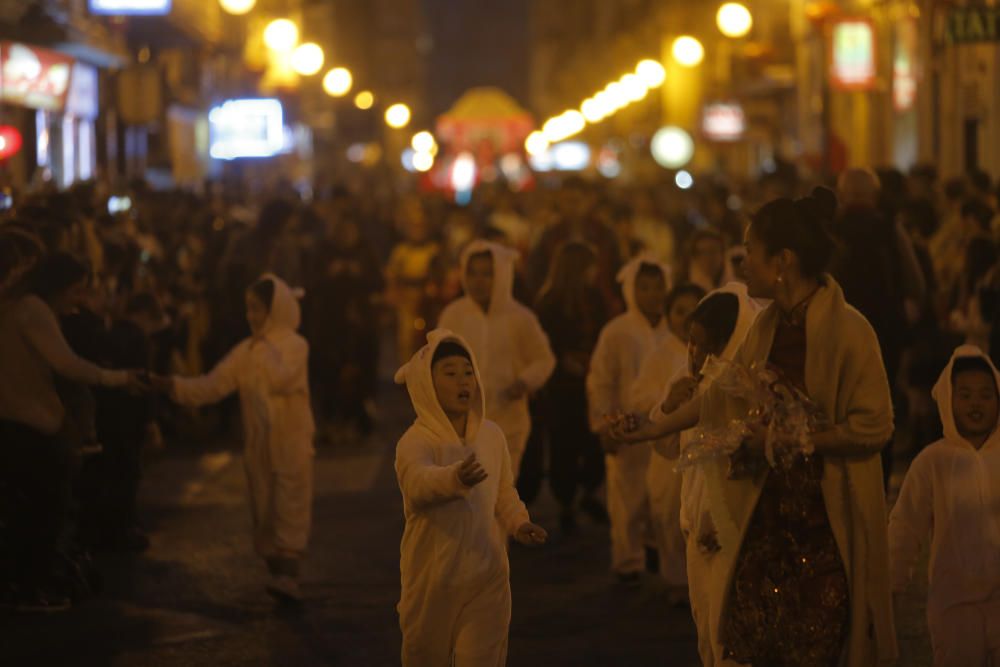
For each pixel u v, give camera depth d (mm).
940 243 24734
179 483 22359
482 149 122938
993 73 38656
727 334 11047
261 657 13469
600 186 43156
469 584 10039
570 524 18969
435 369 10188
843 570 9070
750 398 9031
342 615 14875
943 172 42500
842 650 9055
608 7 129625
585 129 126688
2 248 14914
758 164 69688
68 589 15375
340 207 28734
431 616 10070
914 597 14977
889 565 9320
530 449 19234
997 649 10172
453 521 10039
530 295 19203
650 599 15227
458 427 10320
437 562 10023
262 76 67250
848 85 41406
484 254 17016
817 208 9289
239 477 22797
